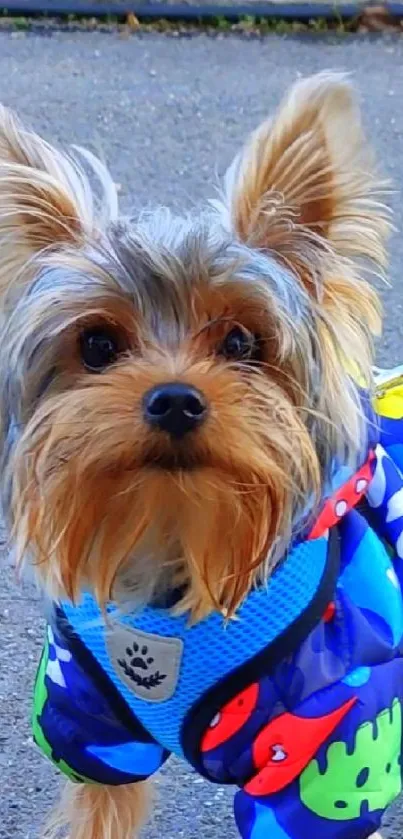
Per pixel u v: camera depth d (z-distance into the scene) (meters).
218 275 0.32
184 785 0.44
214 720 0.33
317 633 0.33
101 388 0.31
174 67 0.93
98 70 0.92
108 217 0.35
